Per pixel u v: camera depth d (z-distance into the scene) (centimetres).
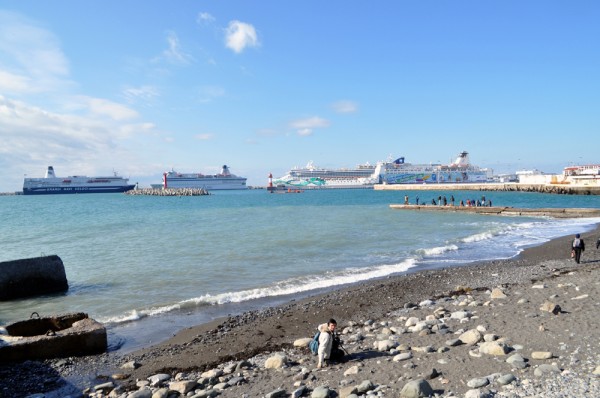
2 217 6006
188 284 1819
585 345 806
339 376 777
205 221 4909
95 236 3588
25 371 957
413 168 19600
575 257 2116
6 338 1050
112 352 1080
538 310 1110
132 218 5525
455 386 670
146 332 1230
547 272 1881
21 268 1708
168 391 773
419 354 852
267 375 834
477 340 890
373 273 2003
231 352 1048
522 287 1487
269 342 1114
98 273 2062
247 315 1357
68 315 1222
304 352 995
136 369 958
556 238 3203
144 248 2827
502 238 3278
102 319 1359
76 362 1011
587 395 584
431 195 12781
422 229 3928
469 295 1470
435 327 1043
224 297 1587
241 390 761
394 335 1033
